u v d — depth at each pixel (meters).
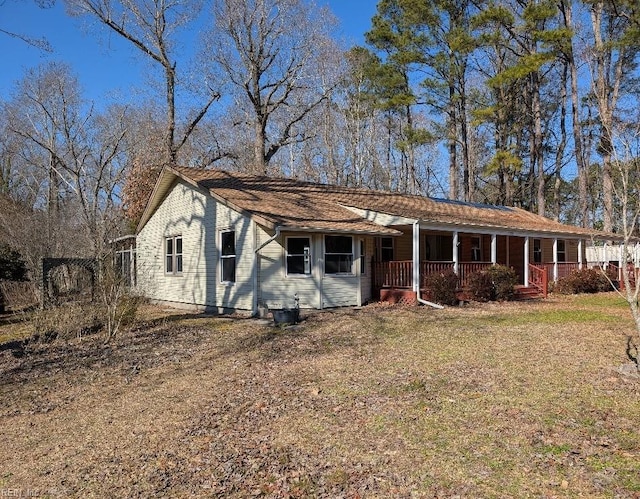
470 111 31.84
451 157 32.94
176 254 17.81
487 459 4.41
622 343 8.86
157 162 27.86
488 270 17.23
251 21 28.39
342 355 8.71
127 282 13.70
